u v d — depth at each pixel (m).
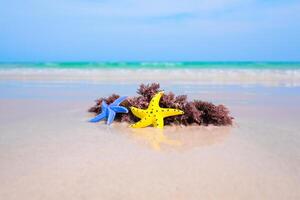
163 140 0.35
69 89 0.82
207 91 0.77
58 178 0.25
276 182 0.24
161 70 1.75
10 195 0.22
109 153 0.31
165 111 0.40
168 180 0.25
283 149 0.32
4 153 0.31
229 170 0.27
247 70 1.74
